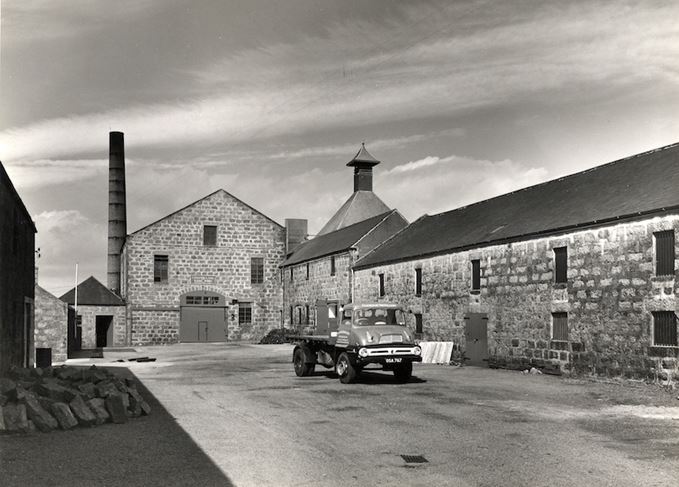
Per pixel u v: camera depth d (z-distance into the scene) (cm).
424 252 2920
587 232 1986
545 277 2167
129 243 4891
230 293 5097
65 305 2984
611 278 1891
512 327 2330
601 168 2458
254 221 5206
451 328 2723
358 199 5644
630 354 1814
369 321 1914
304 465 880
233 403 1483
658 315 1745
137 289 4866
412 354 1852
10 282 1722
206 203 5097
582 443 1017
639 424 1183
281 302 5197
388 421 1223
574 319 2030
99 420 1184
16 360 1917
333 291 4062
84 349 4297
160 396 1627
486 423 1198
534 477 818
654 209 1731
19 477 806
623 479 805
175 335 4922
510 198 2909
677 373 1661
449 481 803
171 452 954
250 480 803
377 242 3847
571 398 1540
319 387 1795
